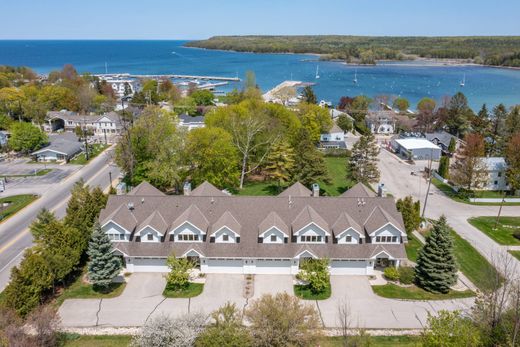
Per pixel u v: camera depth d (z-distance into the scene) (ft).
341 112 504.43
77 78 627.46
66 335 134.10
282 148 261.65
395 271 166.30
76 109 521.24
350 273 170.60
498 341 106.52
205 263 169.37
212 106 527.40
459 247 199.31
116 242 169.37
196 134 247.50
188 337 111.14
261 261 169.17
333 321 141.69
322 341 128.77
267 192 267.80
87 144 372.58
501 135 373.61
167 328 114.21
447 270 159.33
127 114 429.79
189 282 164.25
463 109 451.94
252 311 118.42
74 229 168.76
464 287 165.17
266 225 167.63
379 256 168.14
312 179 248.11
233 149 260.42
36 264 143.23
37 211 238.07
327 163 346.74
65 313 145.48
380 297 156.46
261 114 298.35
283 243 168.25
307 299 154.30
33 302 139.23
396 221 171.83
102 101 540.52
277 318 111.75
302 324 114.42
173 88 635.66
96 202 193.67
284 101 581.53
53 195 263.90
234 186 276.62
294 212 176.65
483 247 200.03
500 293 139.85
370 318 144.05
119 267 162.09
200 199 180.34
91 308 148.46
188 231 167.94
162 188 263.70
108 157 351.87
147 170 249.96
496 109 386.52
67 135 398.01
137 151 253.03
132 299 153.99
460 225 226.17
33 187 278.87
